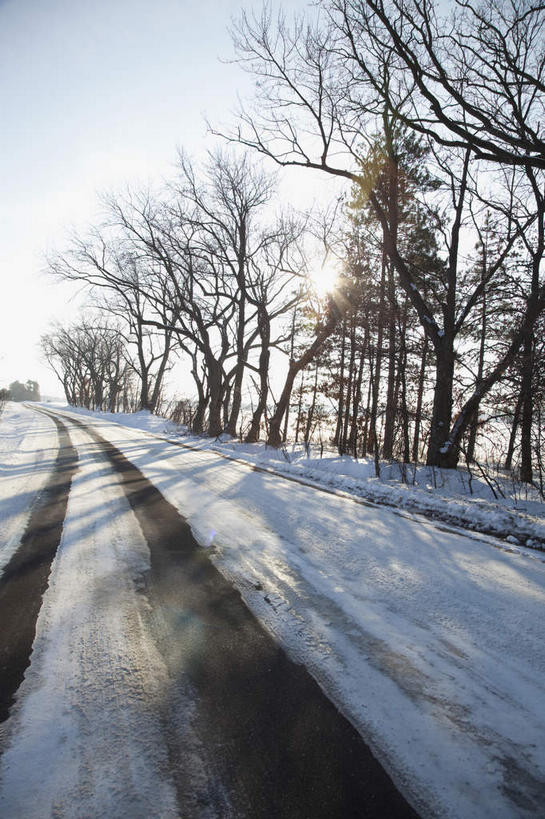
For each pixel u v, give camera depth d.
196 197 20.66
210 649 2.59
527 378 9.27
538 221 10.91
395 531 5.21
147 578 3.61
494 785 1.68
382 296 12.59
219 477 8.66
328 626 2.89
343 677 2.34
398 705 2.13
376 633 2.81
